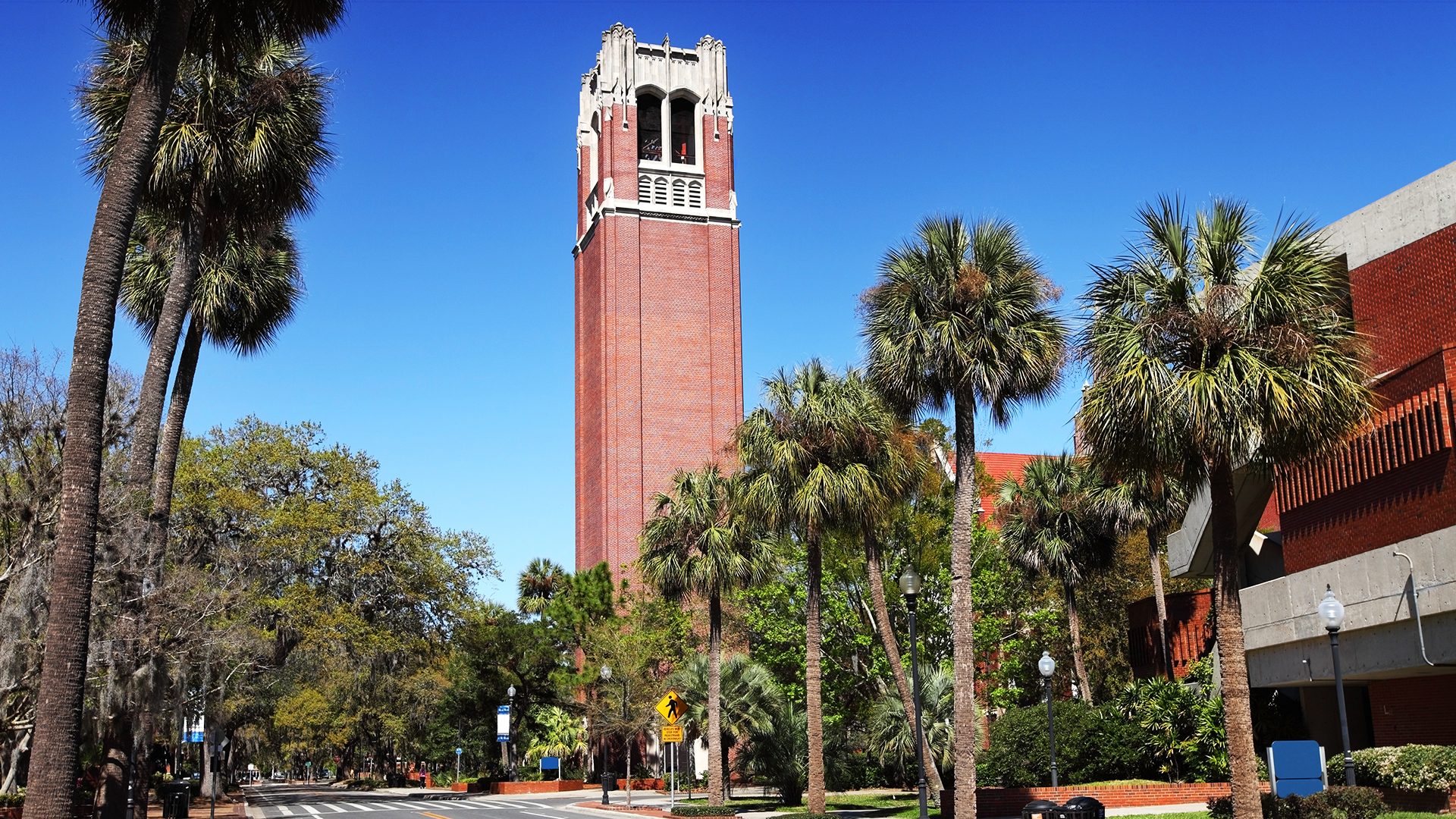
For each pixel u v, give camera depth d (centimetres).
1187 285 1903
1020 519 4625
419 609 5416
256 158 2319
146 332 3019
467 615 5491
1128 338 1867
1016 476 7319
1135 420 1858
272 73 2402
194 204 2400
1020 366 2519
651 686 6109
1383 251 2902
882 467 3164
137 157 1560
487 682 7188
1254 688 3216
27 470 2780
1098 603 5441
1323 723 3178
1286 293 1859
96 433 1508
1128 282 1948
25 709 2731
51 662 1447
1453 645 2334
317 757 12925
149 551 2558
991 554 4950
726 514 3841
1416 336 2784
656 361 7900
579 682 6456
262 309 3014
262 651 4169
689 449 7812
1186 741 3303
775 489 3152
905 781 4797
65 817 1424
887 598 4791
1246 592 3177
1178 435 1842
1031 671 5397
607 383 7794
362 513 5184
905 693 3450
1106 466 1986
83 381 1504
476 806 5056
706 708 4456
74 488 1484
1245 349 1830
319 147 2450
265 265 2984
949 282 2539
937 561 4812
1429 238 2761
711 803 3712
